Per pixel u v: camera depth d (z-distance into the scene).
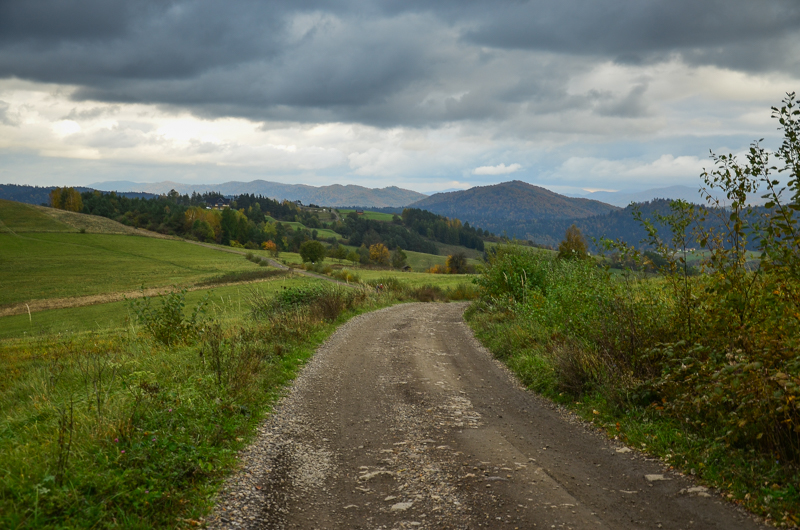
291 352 10.99
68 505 3.57
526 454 5.29
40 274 74.12
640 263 6.93
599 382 7.12
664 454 4.95
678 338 6.46
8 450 4.71
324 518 3.95
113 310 46.50
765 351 4.61
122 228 121.81
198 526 3.69
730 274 5.61
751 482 4.11
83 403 6.36
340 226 188.25
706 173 5.93
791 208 4.80
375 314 20.61
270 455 5.29
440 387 8.56
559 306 10.79
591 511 3.93
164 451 4.62
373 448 5.59
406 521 3.87
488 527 3.72
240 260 95.19
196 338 12.20
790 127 5.05
